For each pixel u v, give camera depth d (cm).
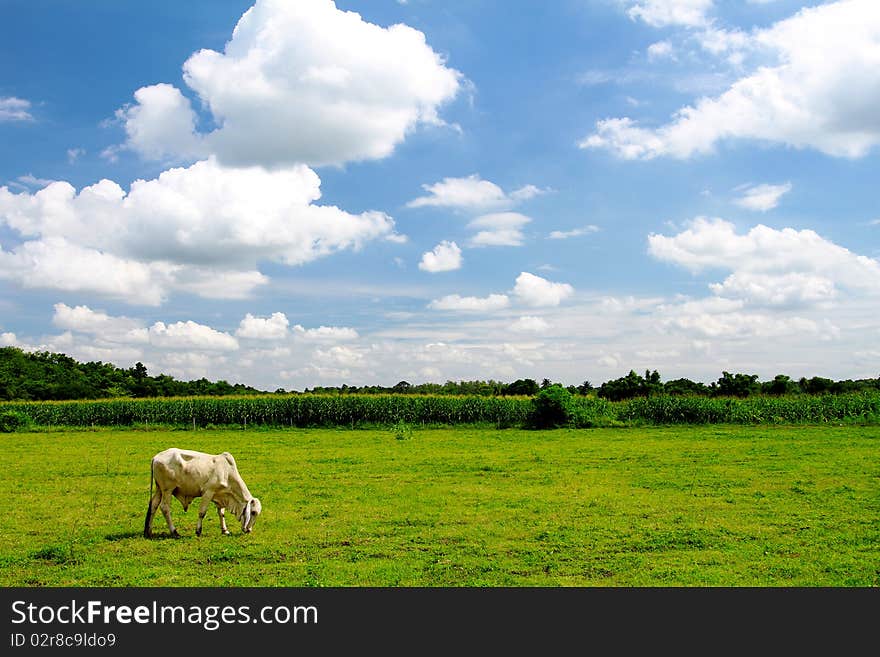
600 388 5153
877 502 1434
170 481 1177
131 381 7594
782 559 1010
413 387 4878
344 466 2155
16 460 2433
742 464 2069
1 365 7350
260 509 1212
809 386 4578
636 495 1557
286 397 4250
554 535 1162
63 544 1133
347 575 951
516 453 2498
